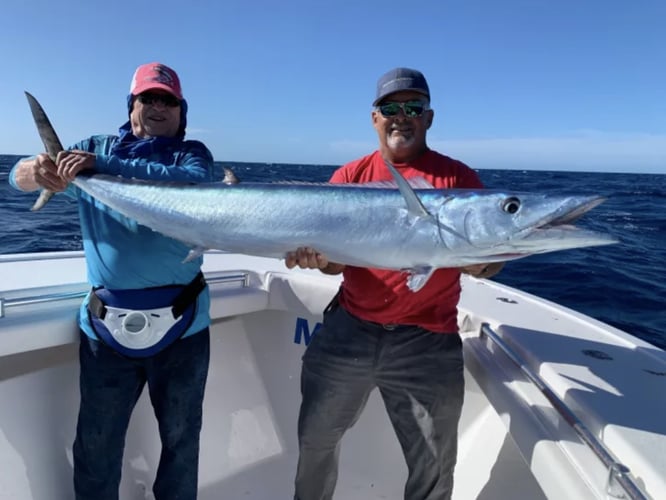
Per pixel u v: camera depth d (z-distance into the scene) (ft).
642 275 23.94
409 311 7.10
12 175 7.75
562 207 6.58
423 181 7.49
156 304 7.06
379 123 7.86
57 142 7.32
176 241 7.32
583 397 5.51
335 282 9.58
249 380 9.85
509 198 6.66
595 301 20.13
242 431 9.46
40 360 7.66
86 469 7.12
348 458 9.13
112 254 7.04
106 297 7.05
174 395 7.24
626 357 6.81
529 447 5.49
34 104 7.20
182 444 7.38
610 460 4.41
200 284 7.55
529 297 9.94
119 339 6.91
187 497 7.48
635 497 3.99
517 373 6.93
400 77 7.52
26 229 26.45
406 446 7.14
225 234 7.38
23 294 7.56
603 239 6.45
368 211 7.11
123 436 7.29
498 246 6.76
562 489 4.75
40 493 7.32
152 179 7.23
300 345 9.93
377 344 7.14
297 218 7.26
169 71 7.73
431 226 6.90
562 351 6.95
